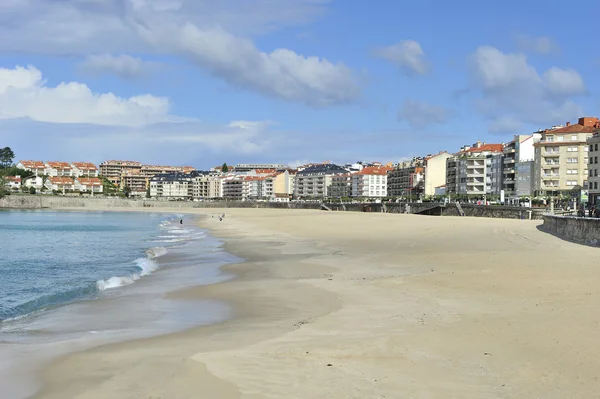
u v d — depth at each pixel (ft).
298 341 54.65
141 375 45.39
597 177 316.60
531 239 165.58
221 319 69.87
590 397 37.04
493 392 38.42
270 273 112.47
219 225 321.52
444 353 47.93
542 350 47.32
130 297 87.35
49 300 85.81
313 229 252.62
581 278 85.15
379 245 167.22
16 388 43.37
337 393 38.96
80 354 52.65
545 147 410.93
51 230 295.28
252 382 41.93
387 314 66.18
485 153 545.03
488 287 81.20
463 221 280.51
